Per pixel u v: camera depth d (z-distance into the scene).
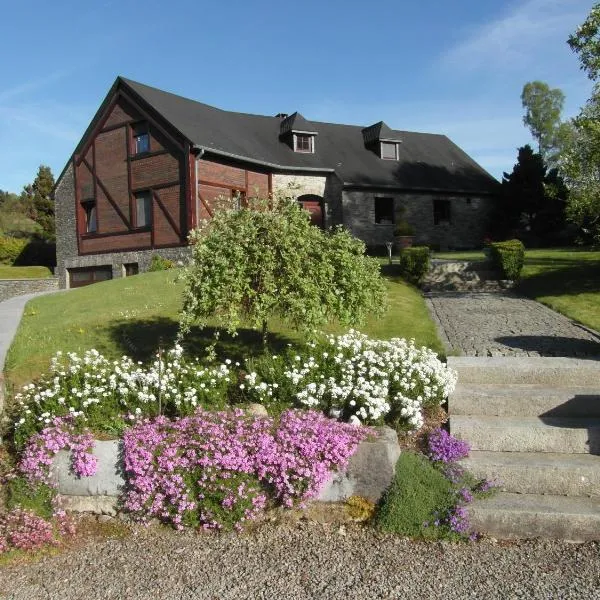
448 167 28.05
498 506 4.00
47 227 41.81
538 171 25.72
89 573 3.66
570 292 11.95
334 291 5.51
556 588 3.32
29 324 9.70
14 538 3.94
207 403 4.93
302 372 5.03
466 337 8.27
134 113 20.69
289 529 4.07
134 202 20.94
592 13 11.41
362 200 24.19
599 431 4.59
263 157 22.05
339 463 4.18
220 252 5.36
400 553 3.74
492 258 14.59
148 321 8.61
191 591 3.41
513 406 5.12
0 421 5.14
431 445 4.53
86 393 4.75
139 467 4.18
